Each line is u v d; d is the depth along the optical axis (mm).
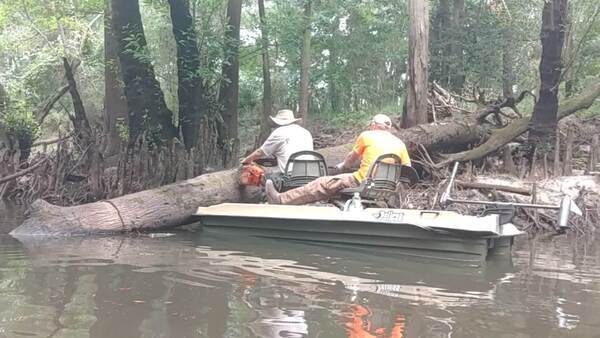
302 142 7523
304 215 6543
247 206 7086
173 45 17688
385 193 6633
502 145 10422
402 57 19391
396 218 5973
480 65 17078
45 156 12906
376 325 3211
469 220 5633
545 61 10188
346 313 3447
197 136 12148
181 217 7551
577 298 4008
